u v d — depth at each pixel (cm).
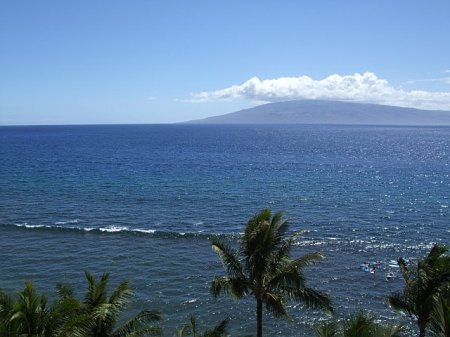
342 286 3962
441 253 2209
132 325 1895
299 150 18375
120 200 7381
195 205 7094
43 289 3856
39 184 8844
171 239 5281
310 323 3316
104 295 1841
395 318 3384
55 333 1513
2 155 14988
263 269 1977
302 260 1950
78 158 14200
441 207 7031
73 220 6056
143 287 3916
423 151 18238
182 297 3725
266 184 9238
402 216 6431
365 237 5372
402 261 2456
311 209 6862
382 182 9669
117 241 5184
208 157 15062
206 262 4531
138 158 14450
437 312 1831
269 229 1975
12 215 6262
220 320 3378
